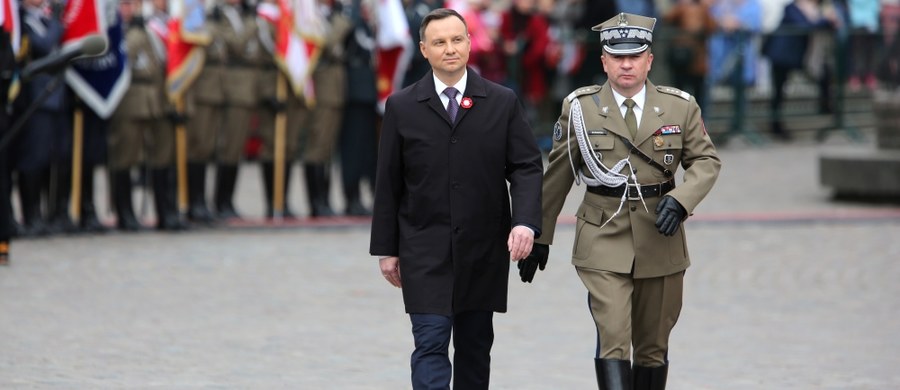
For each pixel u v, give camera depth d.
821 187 63.47
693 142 23.72
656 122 23.61
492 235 23.61
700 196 23.11
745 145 81.56
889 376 29.88
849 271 43.34
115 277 41.19
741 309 37.41
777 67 82.81
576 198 61.41
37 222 48.81
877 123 62.16
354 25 54.38
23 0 46.72
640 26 23.41
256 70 53.34
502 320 35.81
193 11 50.91
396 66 54.56
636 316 24.33
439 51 23.16
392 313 36.50
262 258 45.06
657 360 24.48
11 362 30.58
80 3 48.12
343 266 43.69
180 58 50.84
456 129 23.30
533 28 74.19
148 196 60.91
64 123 48.84
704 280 41.75
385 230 23.69
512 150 23.55
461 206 23.31
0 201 42.44
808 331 34.59
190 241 48.66
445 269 23.36
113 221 54.69
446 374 23.03
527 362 31.19
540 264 24.17
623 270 23.56
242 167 74.62
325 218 54.88
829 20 84.56
